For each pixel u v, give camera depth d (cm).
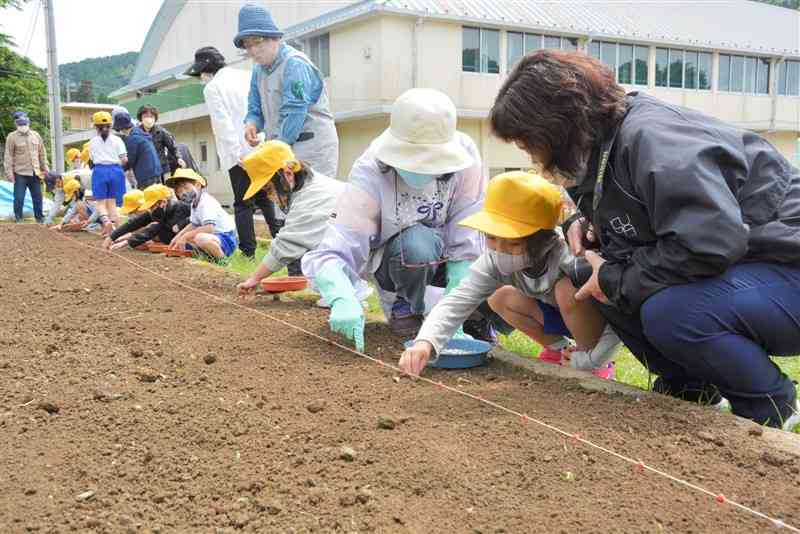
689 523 185
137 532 187
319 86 616
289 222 460
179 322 425
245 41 593
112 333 399
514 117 249
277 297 504
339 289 347
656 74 2178
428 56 1778
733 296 246
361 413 268
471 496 202
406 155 326
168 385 305
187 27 2884
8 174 1310
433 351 309
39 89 3394
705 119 250
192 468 224
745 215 247
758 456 224
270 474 219
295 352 356
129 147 961
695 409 264
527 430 247
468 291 317
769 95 2441
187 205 783
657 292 253
